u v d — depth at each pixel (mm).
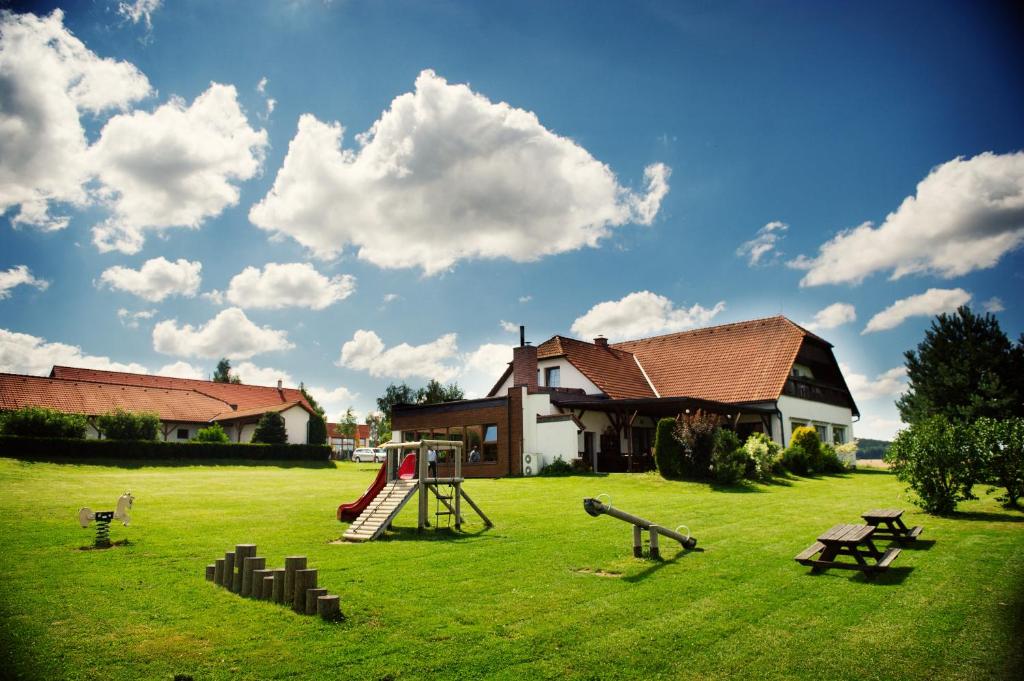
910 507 15398
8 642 6781
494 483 24125
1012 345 33844
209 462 35938
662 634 6945
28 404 39562
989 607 7480
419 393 53188
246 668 6188
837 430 40156
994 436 14586
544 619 7438
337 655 6457
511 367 37062
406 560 10344
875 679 5844
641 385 37156
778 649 6523
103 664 6273
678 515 14453
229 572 8797
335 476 30641
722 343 38594
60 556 10680
